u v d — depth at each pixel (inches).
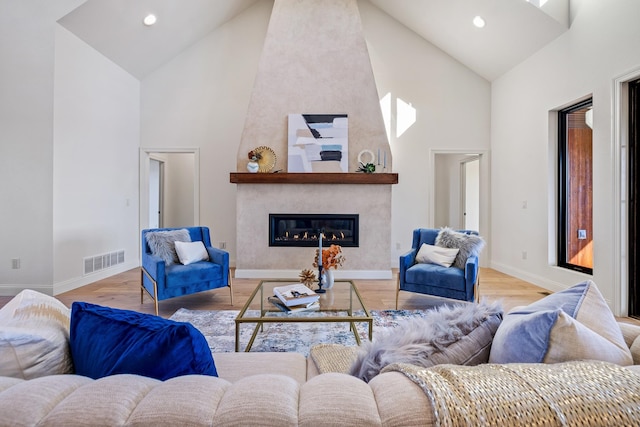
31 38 145.3
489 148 212.4
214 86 213.6
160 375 31.1
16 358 32.7
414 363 34.2
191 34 204.7
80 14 150.7
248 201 183.6
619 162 119.7
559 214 158.9
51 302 42.4
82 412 22.6
